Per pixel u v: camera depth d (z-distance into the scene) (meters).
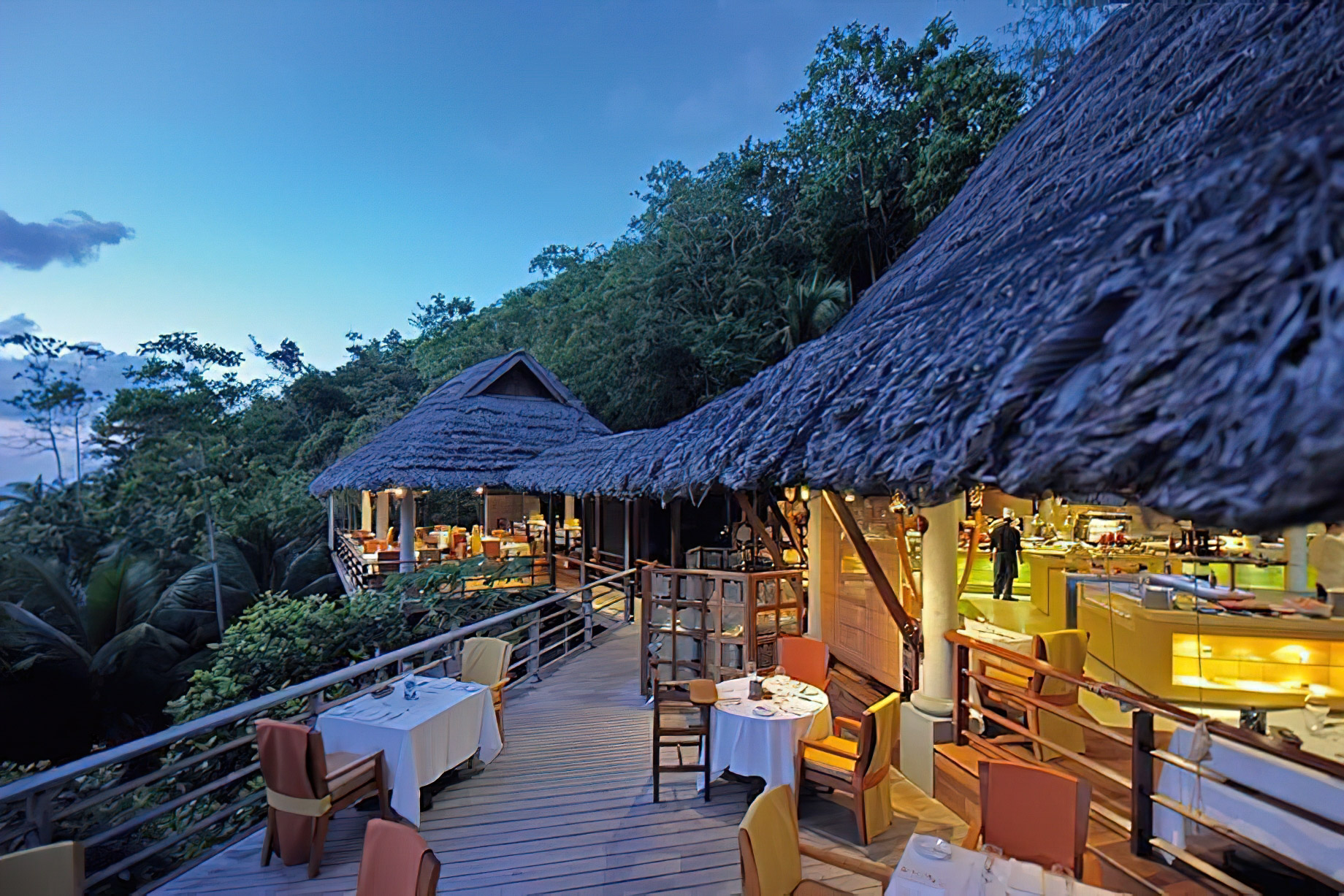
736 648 8.09
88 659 14.39
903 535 7.15
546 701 8.66
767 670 7.79
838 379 3.51
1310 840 3.25
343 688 10.48
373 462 13.83
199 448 17.56
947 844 3.40
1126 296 1.72
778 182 22.27
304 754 4.64
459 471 14.12
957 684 5.73
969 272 3.68
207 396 18.48
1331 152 1.39
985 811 3.70
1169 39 3.97
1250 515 1.09
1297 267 1.26
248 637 11.30
